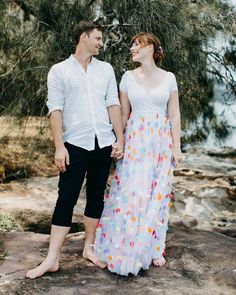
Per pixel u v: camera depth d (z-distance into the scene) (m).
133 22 5.17
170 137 3.13
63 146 2.91
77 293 2.76
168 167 3.09
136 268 2.96
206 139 7.93
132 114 3.13
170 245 3.49
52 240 3.00
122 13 5.25
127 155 3.10
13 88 5.86
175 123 3.15
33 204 5.57
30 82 5.61
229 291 2.87
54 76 2.89
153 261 3.17
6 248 3.38
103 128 2.98
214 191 6.80
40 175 6.87
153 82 3.10
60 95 2.90
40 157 7.05
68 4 5.41
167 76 3.13
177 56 5.36
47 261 2.97
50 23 5.49
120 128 3.08
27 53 5.59
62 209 2.96
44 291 2.77
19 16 6.21
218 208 6.38
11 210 5.31
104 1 5.32
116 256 2.99
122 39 5.30
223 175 7.76
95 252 3.17
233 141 8.48
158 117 3.09
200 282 2.98
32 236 3.65
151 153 3.07
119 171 3.14
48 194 6.09
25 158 6.79
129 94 3.11
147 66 3.09
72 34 5.32
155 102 3.07
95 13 5.47
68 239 3.60
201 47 5.62
